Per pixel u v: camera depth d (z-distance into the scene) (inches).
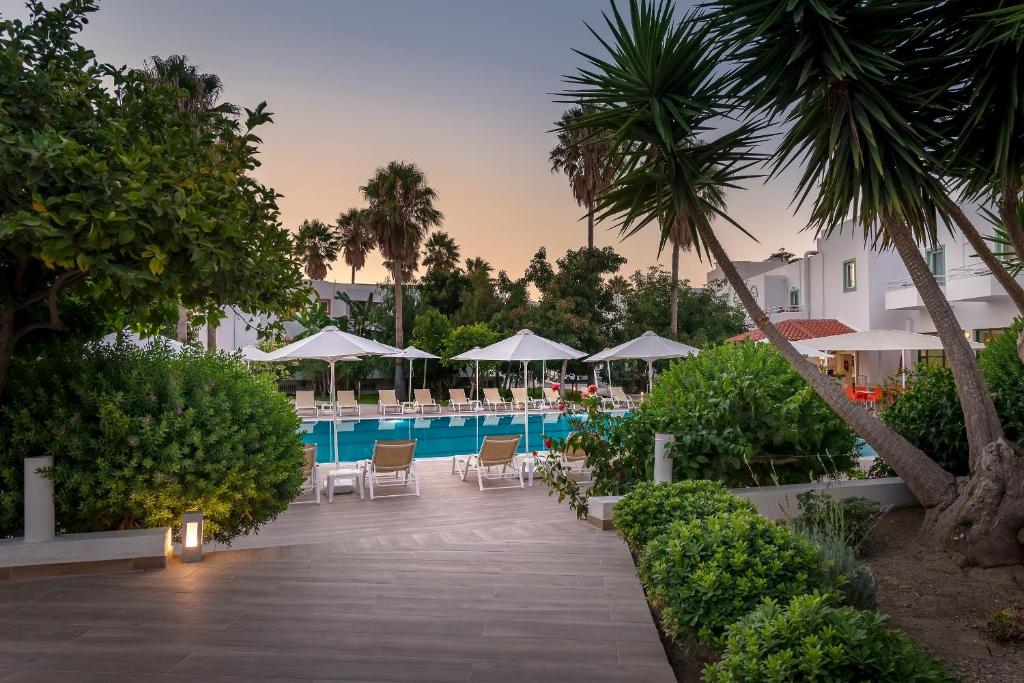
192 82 785.6
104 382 184.9
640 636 137.6
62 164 122.9
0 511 184.5
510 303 1117.7
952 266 722.8
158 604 157.9
